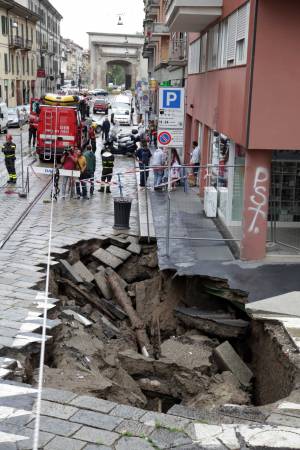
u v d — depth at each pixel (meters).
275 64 10.97
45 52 83.12
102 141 39.28
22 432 5.47
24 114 49.53
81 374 7.74
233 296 10.55
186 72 26.16
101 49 103.38
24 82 70.06
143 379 9.09
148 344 10.59
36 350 7.81
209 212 16.14
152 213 17.03
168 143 16.58
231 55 13.41
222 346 9.51
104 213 17.09
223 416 5.98
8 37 61.22
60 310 9.82
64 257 12.56
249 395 8.66
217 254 12.56
